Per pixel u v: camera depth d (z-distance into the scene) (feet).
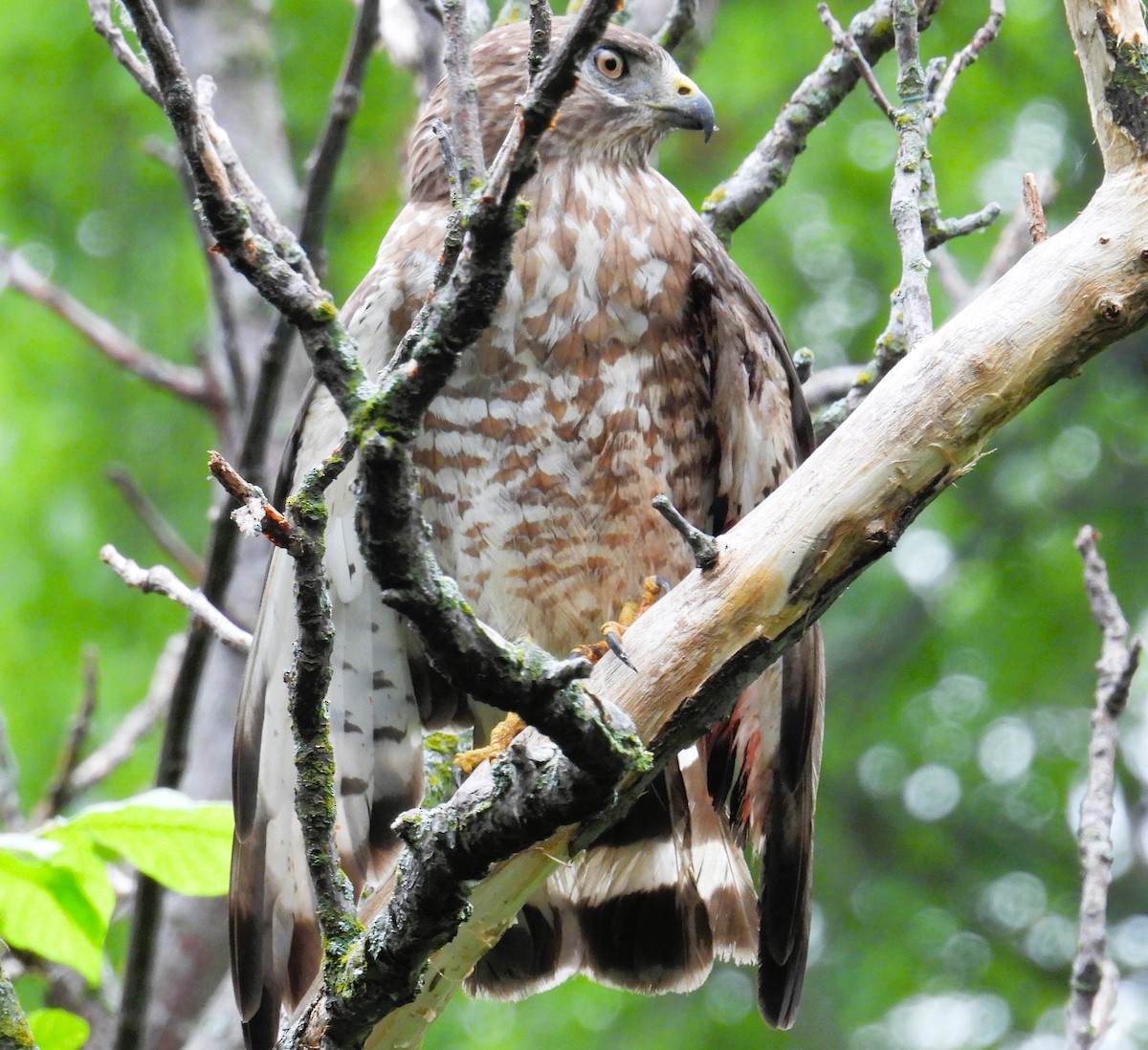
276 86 39.11
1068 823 51.29
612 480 23.71
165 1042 30.66
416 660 23.20
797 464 22.84
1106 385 53.11
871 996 47.52
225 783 32.14
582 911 22.45
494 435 23.53
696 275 23.72
